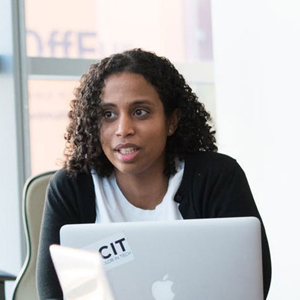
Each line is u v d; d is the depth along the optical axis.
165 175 2.50
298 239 4.07
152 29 4.99
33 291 2.76
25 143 4.79
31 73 4.79
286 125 4.11
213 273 1.90
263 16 4.32
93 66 2.45
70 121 2.56
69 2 4.87
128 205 2.48
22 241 4.72
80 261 1.69
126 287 1.90
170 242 1.90
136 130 2.32
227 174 2.48
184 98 2.52
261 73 4.37
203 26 5.08
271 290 4.41
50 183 2.52
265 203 4.41
